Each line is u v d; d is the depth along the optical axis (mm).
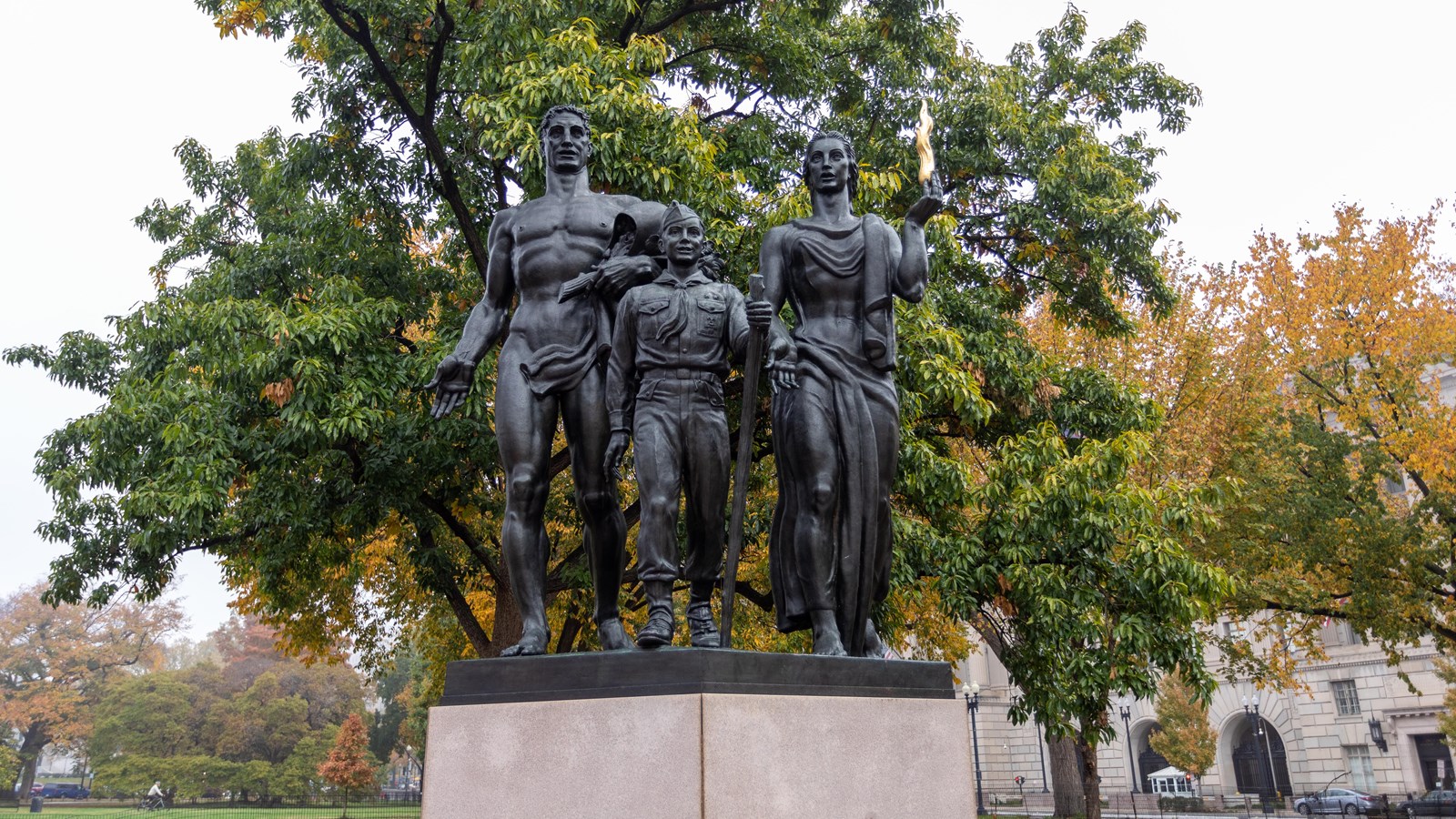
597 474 4324
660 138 9289
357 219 12734
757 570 13531
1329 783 34375
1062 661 10539
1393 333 18469
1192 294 19219
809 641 11758
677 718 3283
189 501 9711
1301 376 20406
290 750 40688
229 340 10414
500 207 11836
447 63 11234
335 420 9883
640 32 12578
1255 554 18359
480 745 3570
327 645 17359
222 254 14266
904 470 10188
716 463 4102
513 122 8875
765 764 3330
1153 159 16625
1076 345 19156
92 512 11508
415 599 16703
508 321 5469
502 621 12438
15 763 45219
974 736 37375
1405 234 18938
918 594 11461
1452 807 27016
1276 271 19703
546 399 4348
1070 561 10781
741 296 4293
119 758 39750
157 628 51656
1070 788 19938
